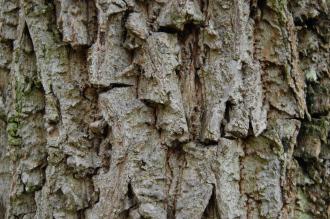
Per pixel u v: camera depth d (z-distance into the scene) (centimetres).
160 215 53
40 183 57
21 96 57
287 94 56
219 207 54
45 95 56
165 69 53
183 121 53
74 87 55
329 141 59
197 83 55
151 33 54
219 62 54
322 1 58
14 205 58
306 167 59
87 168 55
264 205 55
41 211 56
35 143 57
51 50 56
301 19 58
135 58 54
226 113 54
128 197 53
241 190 55
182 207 54
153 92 53
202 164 54
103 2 53
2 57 61
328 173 59
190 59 55
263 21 56
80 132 55
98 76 53
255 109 54
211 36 54
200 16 54
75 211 55
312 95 59
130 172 53
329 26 59
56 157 55
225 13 54
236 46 54
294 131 56
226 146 54
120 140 53
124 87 54
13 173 58
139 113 54
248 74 55
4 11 60
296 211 58
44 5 56
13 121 58
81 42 54
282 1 55
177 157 54
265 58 56
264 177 55
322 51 59
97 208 54
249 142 55
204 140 54
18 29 58
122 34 54
